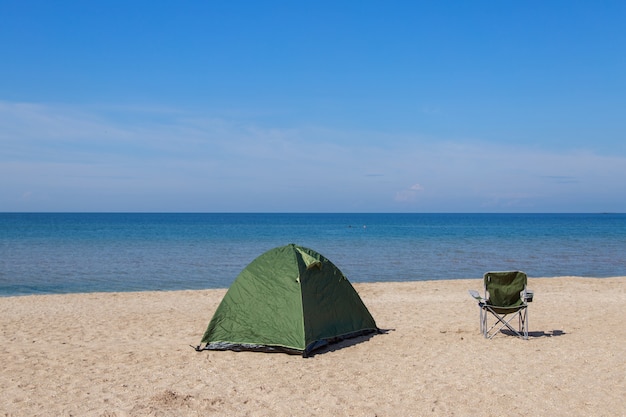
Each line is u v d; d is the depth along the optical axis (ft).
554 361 27.61
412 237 181.78
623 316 42.22
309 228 272.31
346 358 29.22
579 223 378.32
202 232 217.77
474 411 20.58
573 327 37.60
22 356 30.58
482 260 100.53
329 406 21.47
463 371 26.09
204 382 25.03
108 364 28.58
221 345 31.60
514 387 23.35
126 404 21.94
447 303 50.08
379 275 80.48
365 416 20.33
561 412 20.26
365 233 213.46
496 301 34.22
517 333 34.35
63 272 83.30
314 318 31.50
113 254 112.16
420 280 75.20
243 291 32.81
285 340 30.27
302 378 25.48
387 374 25.90
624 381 23.86
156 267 89.86
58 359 29.76
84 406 21.79
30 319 43.14
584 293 55.83
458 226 309.83
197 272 83.56
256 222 390.21
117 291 66.23
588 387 23.12
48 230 225.97
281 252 33.45
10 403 22.27
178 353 30.99
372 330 36.06
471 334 35.42
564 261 98.68
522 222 410.11
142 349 32.27
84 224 313.53
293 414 20.66
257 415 20.59
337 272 35.01
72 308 48.83
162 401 21.98
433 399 22.03
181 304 50.98
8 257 104.94
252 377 25.79
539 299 51.72
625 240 160.04
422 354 29.86
